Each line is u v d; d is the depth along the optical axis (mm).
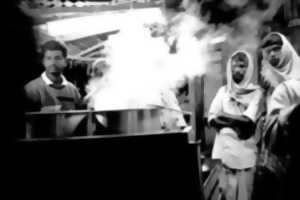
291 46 2883
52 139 1792
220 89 3232
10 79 3145
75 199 1788
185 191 1815
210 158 3246
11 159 1777
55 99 3172
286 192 2854
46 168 1786
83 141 1798
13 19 3059
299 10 2873
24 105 3113
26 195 1772
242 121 3092
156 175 1813
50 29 2861
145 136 1812
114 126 1928
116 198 1802
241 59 3109
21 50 3191
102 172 1802
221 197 3117
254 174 3029
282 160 2881
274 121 2926
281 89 2902
